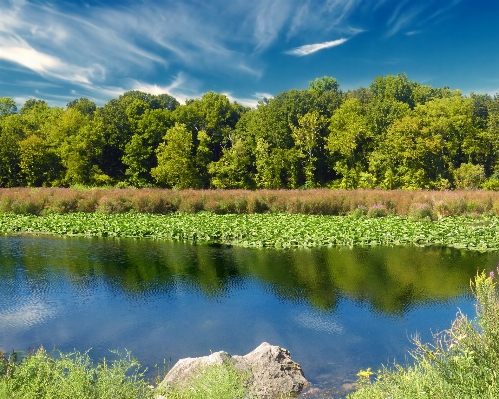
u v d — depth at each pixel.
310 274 11.56
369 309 8.84
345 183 45.88
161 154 44.38
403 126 42.81
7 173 44.06
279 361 5.96
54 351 6.84
